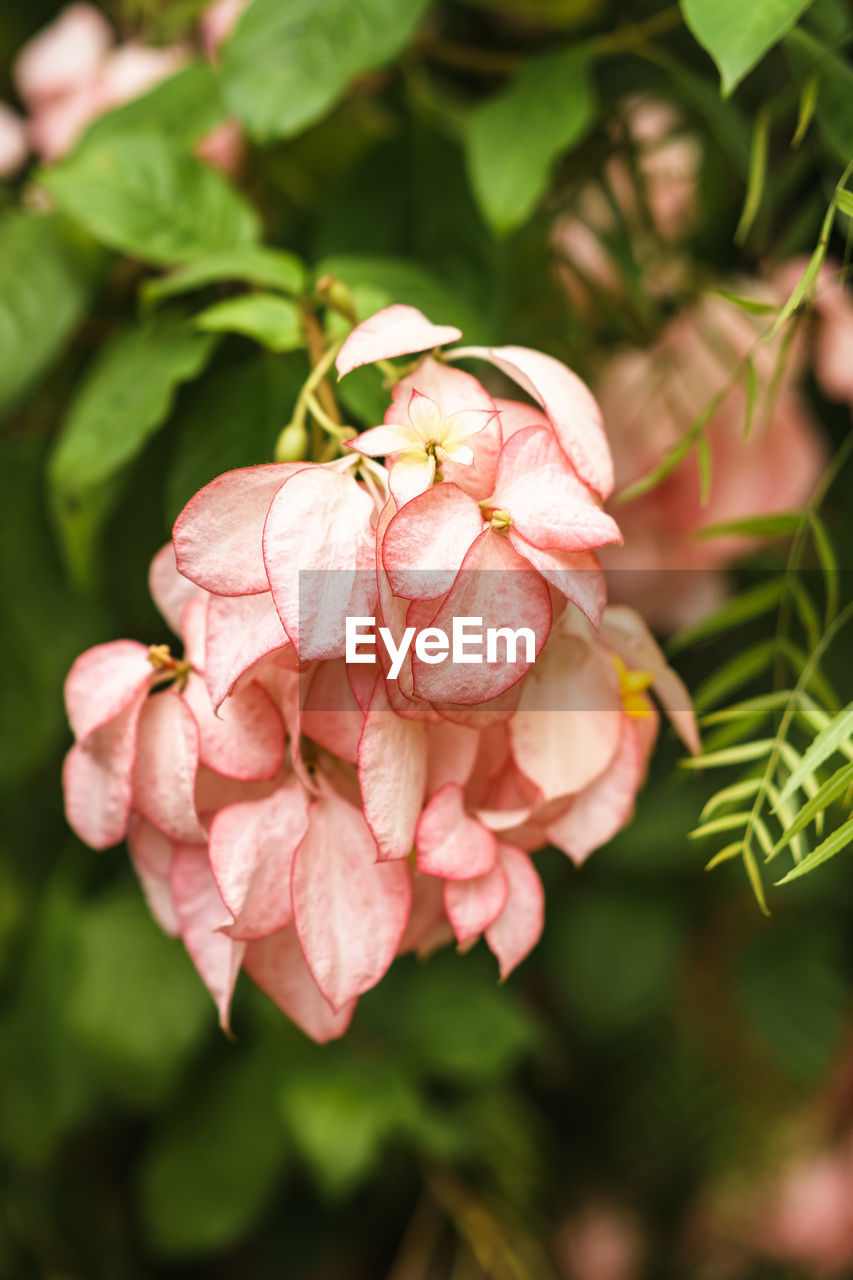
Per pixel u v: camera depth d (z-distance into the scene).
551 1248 1.42
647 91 0.98
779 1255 1.46
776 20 0.68
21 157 1.04
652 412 0.99
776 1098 1.37
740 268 1.05
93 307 0.96
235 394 0.83
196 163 0.87
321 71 0.82
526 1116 1.36
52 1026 1.12
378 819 0.64
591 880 1.27
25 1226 1.25
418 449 0.64
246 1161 1.13
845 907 1.26
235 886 0.66
